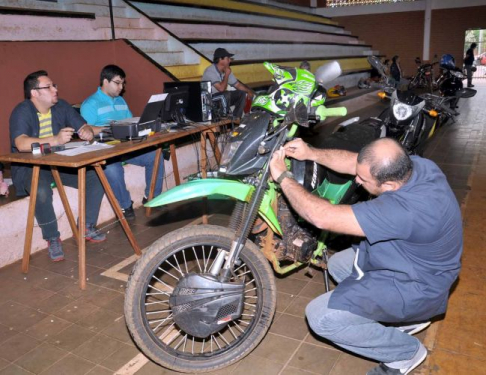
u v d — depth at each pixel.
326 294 2.14
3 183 3.76
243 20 11.09
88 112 4.41
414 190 1.88
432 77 15.66
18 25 5.68
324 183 2.64
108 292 3.16
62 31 6.20
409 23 19.11
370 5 19.50
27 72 5.15
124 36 7.01
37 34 5.91
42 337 2.69
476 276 3.18
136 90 6.02
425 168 1.99
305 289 3.12
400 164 1.87
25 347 2.60
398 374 2.22
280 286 3.16
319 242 2.59
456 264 1.99
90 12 6.71
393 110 4.12
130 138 3.61
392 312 2.00
